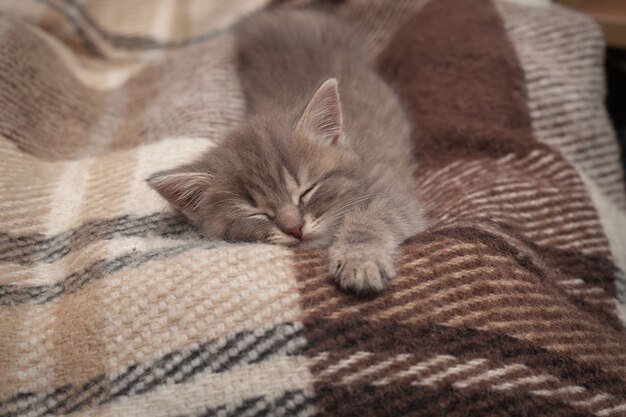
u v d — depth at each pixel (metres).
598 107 0.52
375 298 0.38
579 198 0.45
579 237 0.44
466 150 0.49
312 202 0.43
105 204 0.43
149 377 0.36
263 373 0.36
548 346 0.37
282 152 0.43
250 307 0.37
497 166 0.47
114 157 0.46
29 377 0.37
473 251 0.39
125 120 0.53
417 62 0.54
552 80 0.51
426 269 0.39
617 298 0.43
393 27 0.61
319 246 0.42
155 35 0.63
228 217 0.43
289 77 0.53
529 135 0.49
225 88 0.53
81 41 0.61
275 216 0.42
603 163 0.50
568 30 0.53
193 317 0.37
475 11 0.54
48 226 0.42
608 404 0.36
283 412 0.35
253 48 0.56
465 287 0.38
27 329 0.39
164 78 0.56
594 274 0.43
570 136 0.50
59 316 0.39
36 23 0.59
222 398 0.35
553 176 0.47
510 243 0.40
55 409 0.37
